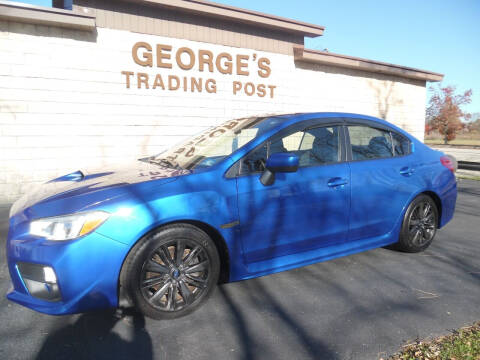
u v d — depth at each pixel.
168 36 7.10
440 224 4.04
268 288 3.04
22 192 6.18
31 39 5.97
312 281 3.19
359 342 2.28
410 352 2.15
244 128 3.35
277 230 2.88
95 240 2.21
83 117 6.49
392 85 10.80
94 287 2.23
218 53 7.71
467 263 3.64
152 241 2.36
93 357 2.12
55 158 6.35
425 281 3.20
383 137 3.67
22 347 2.21
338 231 3.21
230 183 2.68
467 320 2.54
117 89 6.73
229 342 2.28
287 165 2.65
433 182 3.81
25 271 2.28
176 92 7.33
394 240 3.66
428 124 35.28
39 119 6.16
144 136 7.09
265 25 8.02
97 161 6.70
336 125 3.38
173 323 2.50
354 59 9.38
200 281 2.59
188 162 3.05
